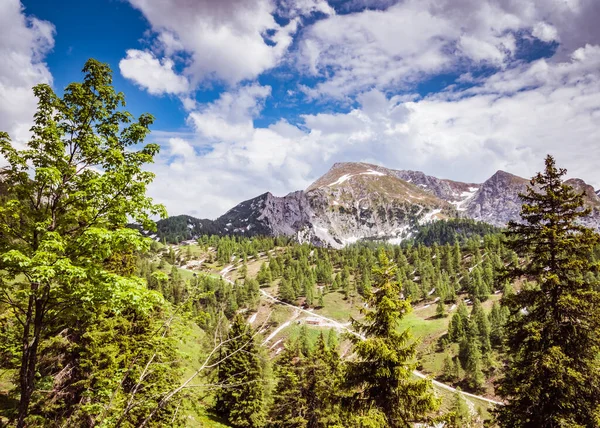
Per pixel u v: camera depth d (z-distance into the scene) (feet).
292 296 418.92
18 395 47.44
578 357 43.21
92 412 31.76
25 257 28.02
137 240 33.47
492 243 492.54
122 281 32.32
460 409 149.38
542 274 47.03
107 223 36.04
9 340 39.17
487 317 284.41
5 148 32.63
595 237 43.96
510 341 48.26
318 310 391.86
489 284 390.42
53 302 33.86
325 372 83.46
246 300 382.42
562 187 46.32
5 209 30.58
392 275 46.80
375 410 42.11
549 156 47.78
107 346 54.75
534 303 47.34
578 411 41.06
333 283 463.83
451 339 282.97
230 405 103.65
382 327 45.83
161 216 38.91
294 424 84.38
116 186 35.53
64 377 49.08
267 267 536.83
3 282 31.83
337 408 78.13
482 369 236.02
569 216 45.91
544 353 42.78
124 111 39.75
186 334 35.76
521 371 44.80
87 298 30.58
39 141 34.35
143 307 33.32
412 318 362.94
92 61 37.14
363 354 43.75
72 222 34.91
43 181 31.73
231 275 533.55
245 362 97.55
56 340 51.21
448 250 531.91
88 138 36.22
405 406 42.73
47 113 35.37
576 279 45.98
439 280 427.33
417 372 258.37
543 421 41.91
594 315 42.42
